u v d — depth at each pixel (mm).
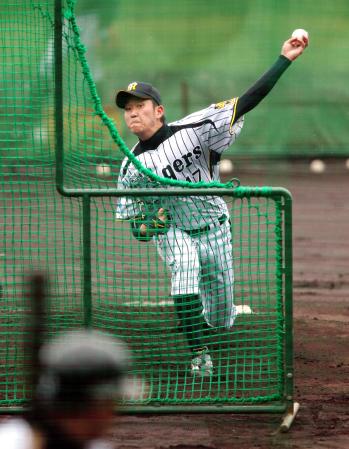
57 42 21625
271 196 21984
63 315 25750
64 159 23375
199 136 25391
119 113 81938
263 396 23062
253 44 88438
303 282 42125
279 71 24922
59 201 42469
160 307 32750
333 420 22188
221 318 26141
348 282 42219
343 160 84875
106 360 9703
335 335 31797
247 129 85188
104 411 9898
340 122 85125
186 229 25188
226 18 88812
